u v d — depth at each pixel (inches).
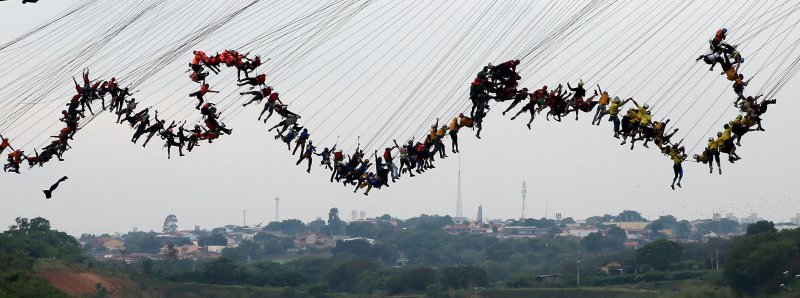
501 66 3924.7
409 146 4160.9
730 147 3848.4
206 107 4200.3
